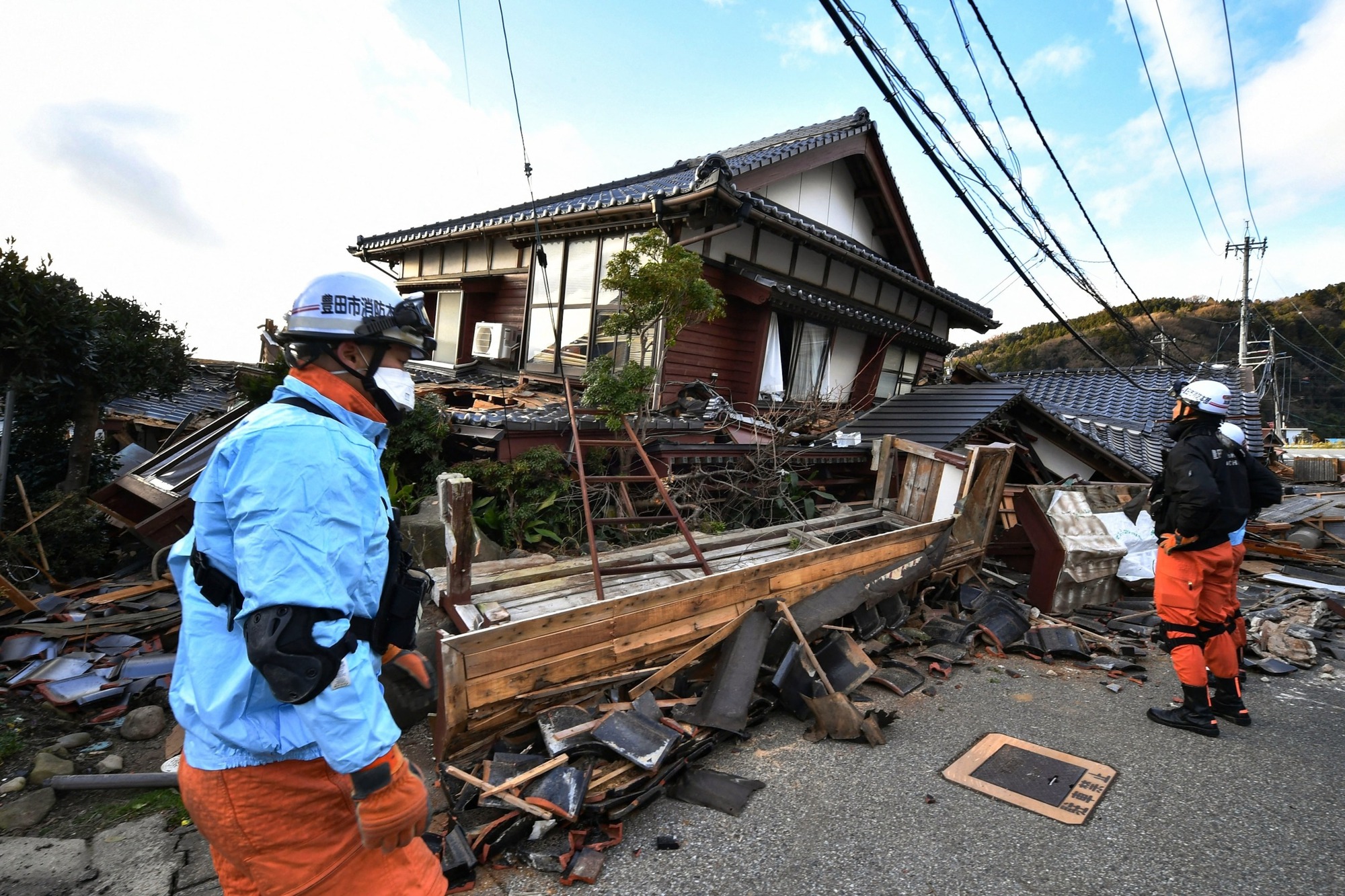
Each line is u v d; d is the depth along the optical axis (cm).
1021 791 307
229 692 125
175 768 293
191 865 239
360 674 123
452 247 1208
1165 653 505
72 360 527
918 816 284
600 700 326
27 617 418
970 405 966
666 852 255
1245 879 250
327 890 136
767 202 842
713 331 897
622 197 859
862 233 1217
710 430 727
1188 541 368
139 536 465
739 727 329
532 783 269
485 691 279
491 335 1036
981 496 602
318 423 129
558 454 578
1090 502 650
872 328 1090
